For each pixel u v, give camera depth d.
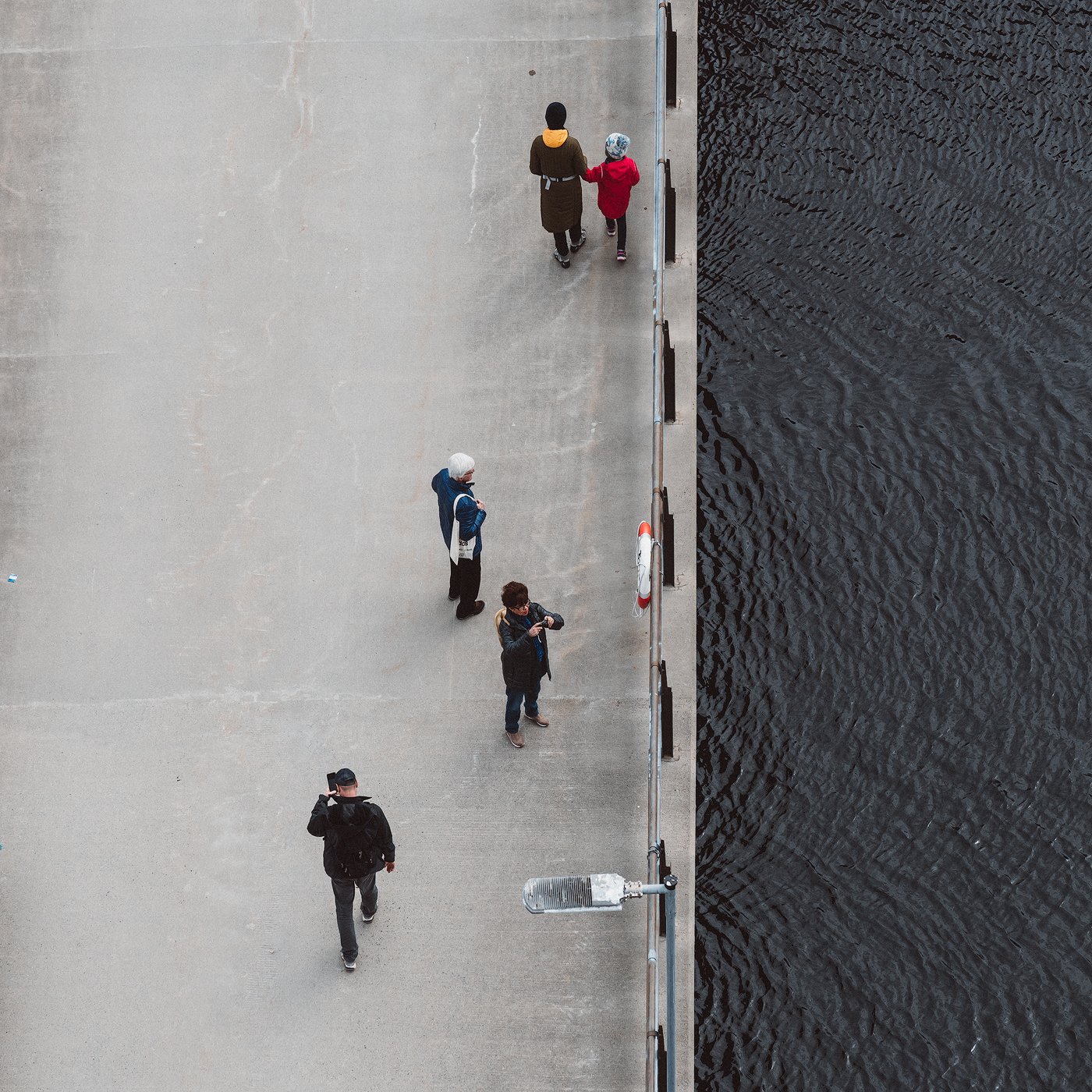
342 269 26.38
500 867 20.41
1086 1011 20.00
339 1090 18.86
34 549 23.61
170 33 29.53
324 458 24.33
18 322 26.05
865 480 24.55
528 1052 19.03
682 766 21.12
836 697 22.56
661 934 19.62
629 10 29.42
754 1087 19.55
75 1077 19.05
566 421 24.52
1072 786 21.72
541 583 22.88
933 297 26.33
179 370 25.36
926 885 20.94
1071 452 24.69
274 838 20.83
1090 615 23.16
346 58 29.02
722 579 23.72
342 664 22.34
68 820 21.08
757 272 26.73
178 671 22.38
